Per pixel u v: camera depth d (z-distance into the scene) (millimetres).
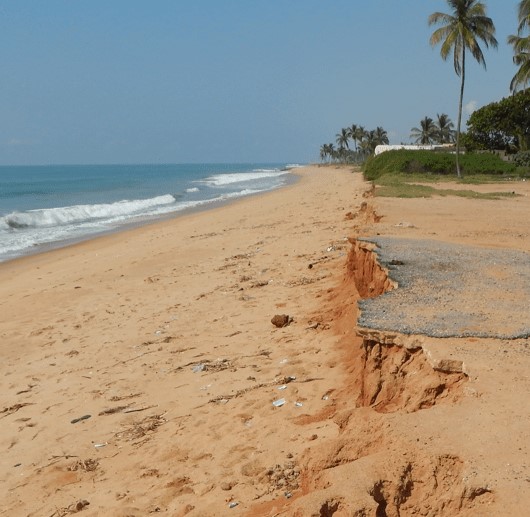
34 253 22953
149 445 6840
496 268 9141
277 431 6582
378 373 6152
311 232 21016
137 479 6121
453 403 4855
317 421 6645
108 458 6723
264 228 24094
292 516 3723
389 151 55500
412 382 5637
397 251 10234
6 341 11641
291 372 8258
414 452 4031
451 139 99312
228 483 5617
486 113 60312
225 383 8258
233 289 13648
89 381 9086
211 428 6949
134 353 10094
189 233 25203
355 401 6707
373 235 12781
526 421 4340
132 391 8516
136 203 43719
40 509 5840
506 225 16062
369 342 6324
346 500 3680
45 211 33938
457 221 16609
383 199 23531
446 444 4066
